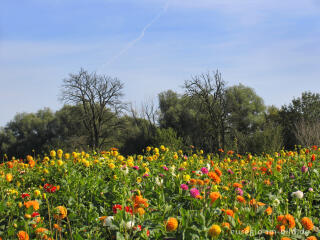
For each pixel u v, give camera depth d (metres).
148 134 39.09
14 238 2.99
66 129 48.06
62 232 3.49
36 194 3.48
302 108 39.19
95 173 6.19
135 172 5.41
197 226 2.62
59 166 6.21
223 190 4.38
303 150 9.08
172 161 7.81
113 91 37.81
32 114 55.59
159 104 46.88
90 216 3.72
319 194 4.79
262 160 9.13
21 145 52.59
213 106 32.97
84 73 37.44
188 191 4.05
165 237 2.60
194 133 36.41
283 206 3.70
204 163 7.96
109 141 39.19
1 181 5.32
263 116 43.69
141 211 2.92
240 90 44.56
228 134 32.88
